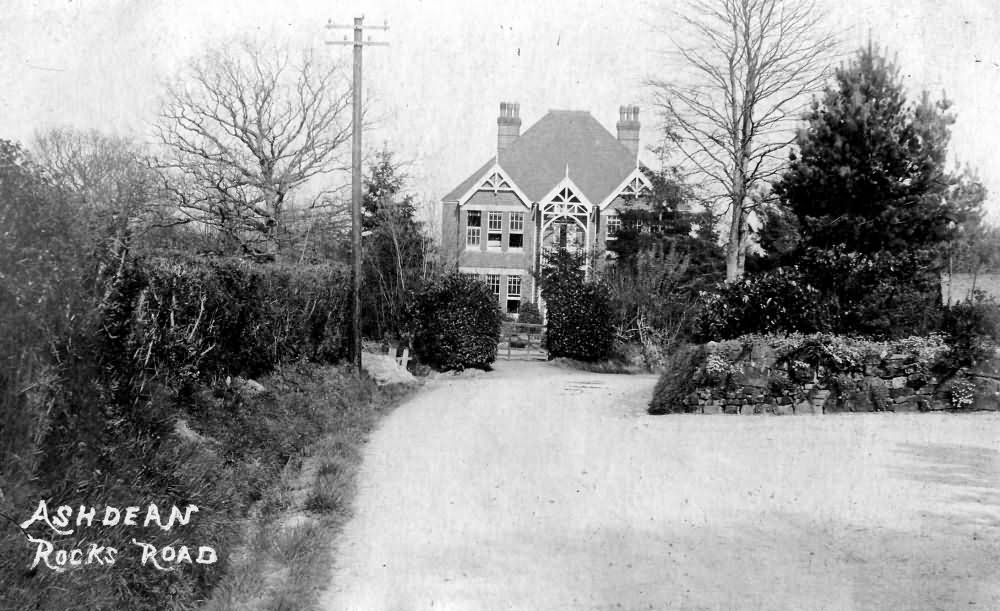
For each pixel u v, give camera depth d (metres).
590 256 32.03
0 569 3.89
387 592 5.05
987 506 6.90
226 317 9.73
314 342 15.45
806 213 21.36
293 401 11.14
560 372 23.50
